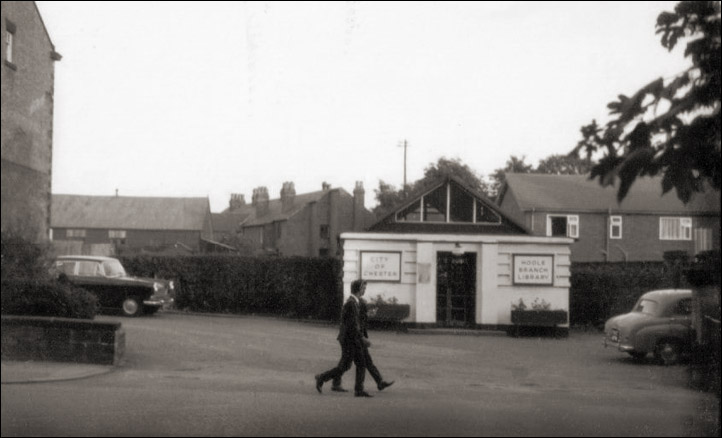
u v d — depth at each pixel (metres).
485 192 67.00
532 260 29.27
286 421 10.00
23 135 22.98
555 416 10.88
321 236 67.12
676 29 4.24
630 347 18.64
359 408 11.23
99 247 45.03
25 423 9.55
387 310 28.45
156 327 24.47
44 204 24.45
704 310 7.11
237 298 34.84
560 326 28.62
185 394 12.17
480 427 9.90
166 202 83.88
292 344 21.44
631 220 46.59
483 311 29.09
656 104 4.20
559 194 47.78
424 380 15.58
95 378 13.88
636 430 9.67
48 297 16.48
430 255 29.06
